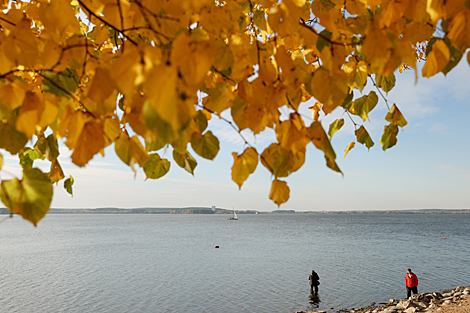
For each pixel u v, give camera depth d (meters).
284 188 1.32
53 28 1.23
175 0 1.03
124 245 55.81
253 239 65.25
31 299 24.02
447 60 1.11
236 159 1.35
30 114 0.97
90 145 1.02
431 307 15.37
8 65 1.12
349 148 2.31
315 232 85.50
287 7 1.08
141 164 1.29
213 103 1.37
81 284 28.27
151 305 22.38
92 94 1.00
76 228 116.12
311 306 21.00
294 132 1.20
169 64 0.80
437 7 1.01
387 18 1.13
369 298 22.20
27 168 1.08
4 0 1.54
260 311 20.50
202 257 41.44
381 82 2.01
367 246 51.25
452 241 58.38
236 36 1.31
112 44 1.99
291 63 1.15
